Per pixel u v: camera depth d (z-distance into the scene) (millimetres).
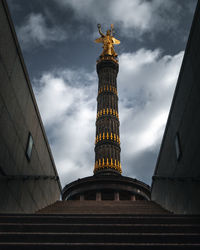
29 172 13062
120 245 5508
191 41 10055
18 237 5984
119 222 7621
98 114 38031
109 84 41812
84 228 6762
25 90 12125
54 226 6754
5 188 10109
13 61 10641
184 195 10898
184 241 5930
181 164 11383
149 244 5539
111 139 34906
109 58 45156
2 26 9617
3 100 9805
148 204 16250
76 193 30547
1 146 9703
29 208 13062
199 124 9242
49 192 17031
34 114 13586
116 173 32406
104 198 31078
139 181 30750
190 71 10211
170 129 13219
